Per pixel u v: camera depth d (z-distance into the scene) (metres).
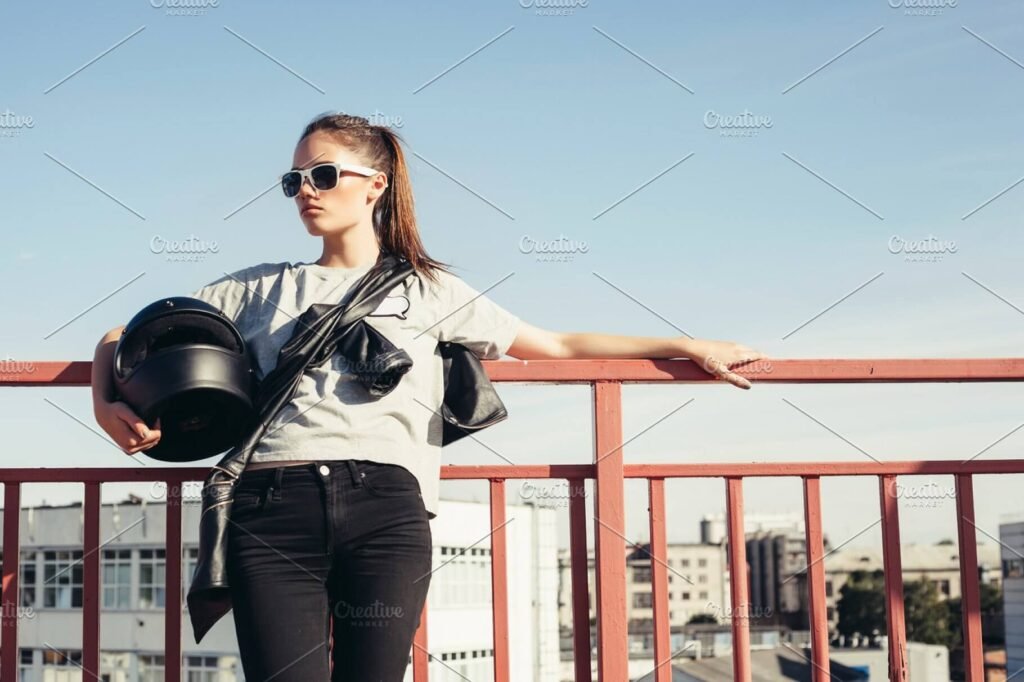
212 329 2.67
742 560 3.61
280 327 2.72
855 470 3.56
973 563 3.47
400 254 2.88
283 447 2.50
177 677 2.99
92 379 2.75
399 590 2.45
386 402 2.58
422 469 2.64
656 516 3.63
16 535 3.03
